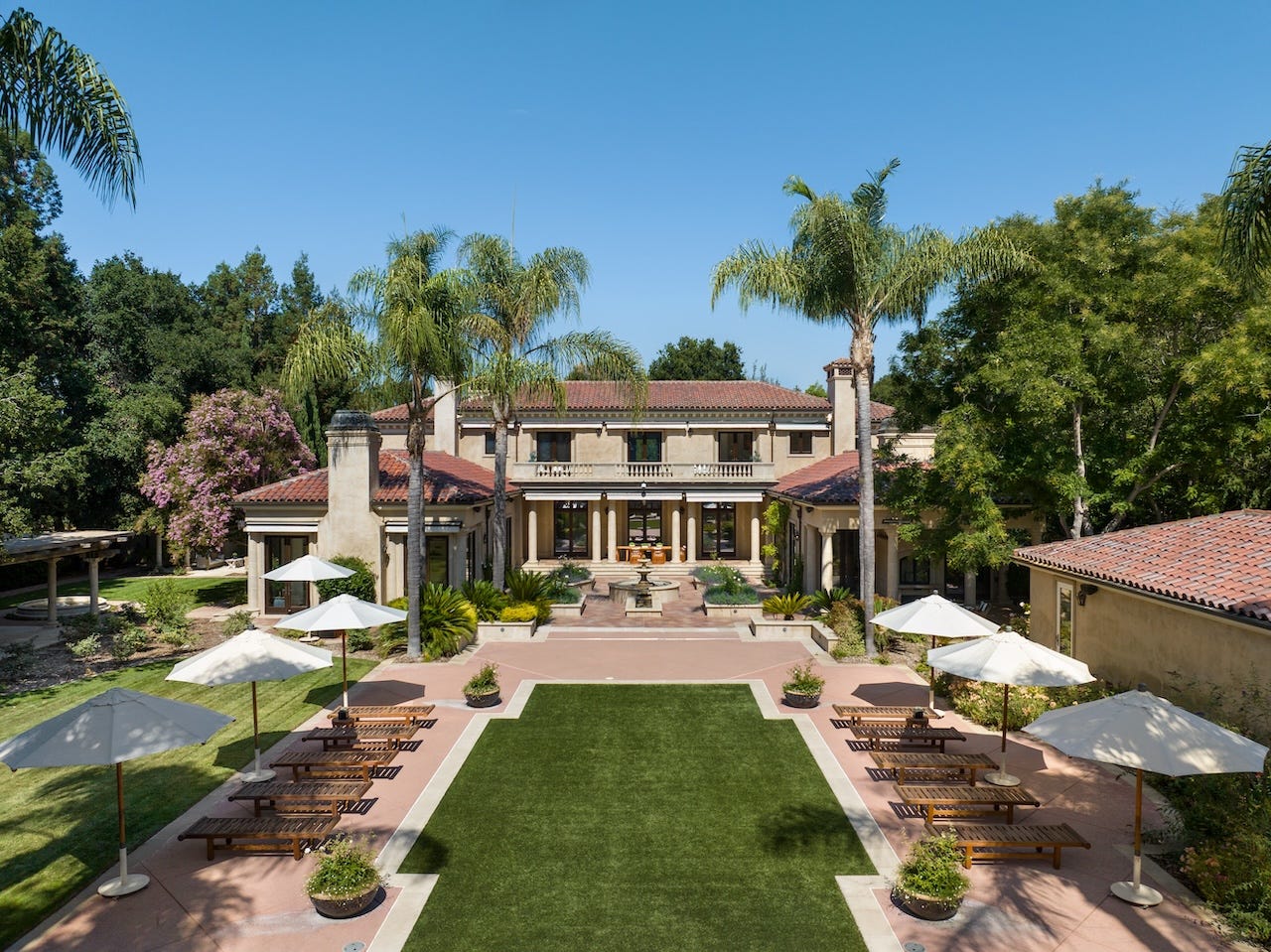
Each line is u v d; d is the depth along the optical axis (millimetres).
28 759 8781
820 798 12641
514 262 28156
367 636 23625
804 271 21844
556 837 11281
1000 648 12719
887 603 23859
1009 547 21844
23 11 12375
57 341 37531
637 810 12188
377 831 11492
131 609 28156
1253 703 12844
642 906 9445
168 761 14516
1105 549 18797
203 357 50531
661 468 41344
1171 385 21594
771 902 9539
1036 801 11414
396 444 42531
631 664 21578
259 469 34938
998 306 23828
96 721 9312
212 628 27859
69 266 40562
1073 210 22859
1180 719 9148
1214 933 8883
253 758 14641
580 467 41281
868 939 8758
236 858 10812
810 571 33000
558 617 28469
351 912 9195
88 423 40219
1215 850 9836
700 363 82562
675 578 39906
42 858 10773
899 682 19672
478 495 30672
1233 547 16031
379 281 20781
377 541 28719
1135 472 21734
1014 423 22344
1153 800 12531
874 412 43906
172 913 9375
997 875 10242
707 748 14945
